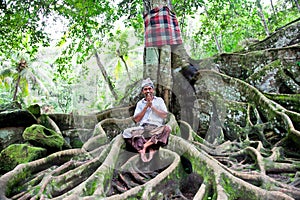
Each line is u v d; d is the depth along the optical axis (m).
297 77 7.36
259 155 4.79
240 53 8.52
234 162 5.03
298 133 5.17
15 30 10.87
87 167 4.52
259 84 7.30
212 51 19.97
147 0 6.81
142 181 4.35
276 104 6.13
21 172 4.32
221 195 3.50
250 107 6.59
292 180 4.16
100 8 12.04
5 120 6.21
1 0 9.80
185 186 4.32
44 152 5.25
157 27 6.45
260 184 3.88
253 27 18.36
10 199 3.73
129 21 12.51
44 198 3.66
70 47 14.53
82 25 12.53
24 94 22.81
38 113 7.23
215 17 15.85
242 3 17.45
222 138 6.38
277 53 7.75
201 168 4.18
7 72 21.19
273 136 5.76
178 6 11.75
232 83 7.21
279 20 16.48
